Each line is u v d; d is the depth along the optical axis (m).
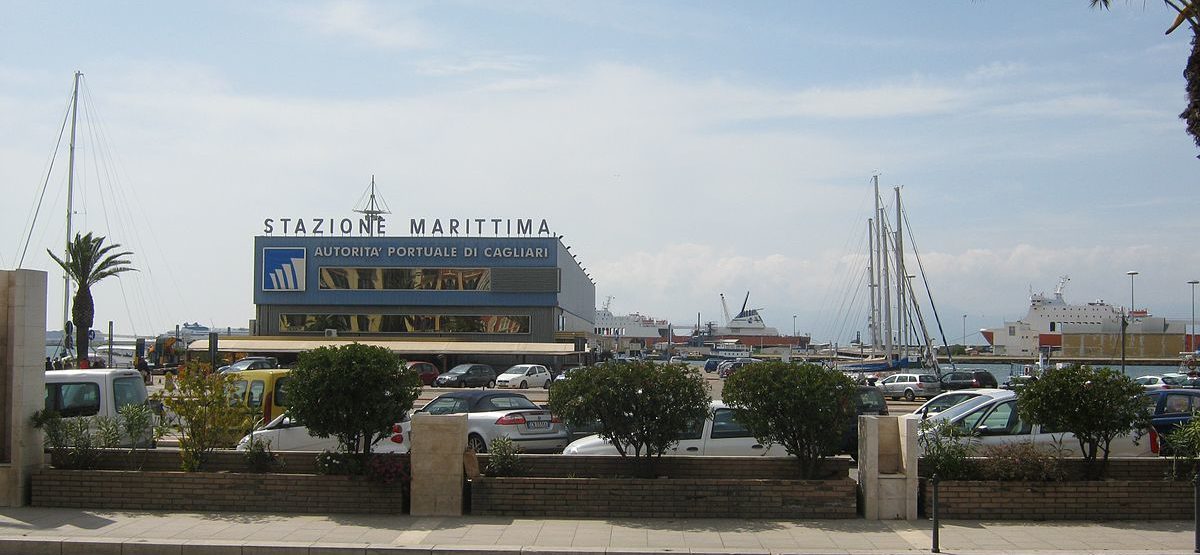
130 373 16.55
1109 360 112.31
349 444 12.94
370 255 68.44
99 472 12.62
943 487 12.05
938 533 10.78
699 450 15.21
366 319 68.56
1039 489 11.98
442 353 63.28
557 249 68.44
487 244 68.44
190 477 12.55
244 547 10.47
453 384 50.59
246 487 12.50
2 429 12.79
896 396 50.09
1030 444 12.66
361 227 68.94
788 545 10.59
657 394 12.66
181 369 13.99
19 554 10.62
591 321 111.75
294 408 12.73
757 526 11.59
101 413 15.65
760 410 12.55
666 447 13.29
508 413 18.34
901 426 12.27
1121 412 12.51
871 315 77.69
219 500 12.52
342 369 12.58
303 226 69.12
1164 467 12.88
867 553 10.23
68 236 47.06
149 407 14.50
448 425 12.29
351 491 12.38
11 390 12.72
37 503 12.63
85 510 12.48
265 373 19.75
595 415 12.77
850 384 12.70
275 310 68.69
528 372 53.19
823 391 12.41
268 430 17.28
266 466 13.48
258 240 68.69
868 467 12.03
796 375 12.59
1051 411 12.60
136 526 11.53
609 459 13.20
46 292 13.20
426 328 68.44
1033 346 135.12
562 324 73.62
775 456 14.94
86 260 46.97
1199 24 11.66
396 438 16.86
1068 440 14.74
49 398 15.31
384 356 12.91
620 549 10.31
